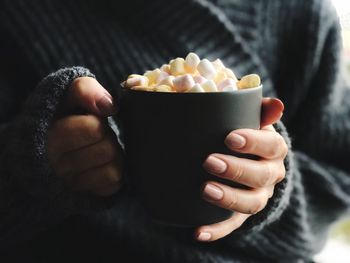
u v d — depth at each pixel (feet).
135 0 1.82
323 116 2.08
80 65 1.80
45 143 1.08
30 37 1.80
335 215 2.05
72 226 1.64
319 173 1.99
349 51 2.33
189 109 0.96
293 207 1.79
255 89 1.03
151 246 1.64
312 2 2.04
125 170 1.12
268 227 1.78
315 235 2.10
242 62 1.90
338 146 2.11
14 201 1.28
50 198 1.16
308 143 2.12
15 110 1.84
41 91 1.11
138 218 1.66
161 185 1.03
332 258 2.23
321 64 2.09
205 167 0.99
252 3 2.00
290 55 2.08
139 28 1.85
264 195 1.16
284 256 1.82
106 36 1.83
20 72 1.85
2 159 1.25
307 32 2.04
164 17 1.83
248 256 1.78
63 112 1.11
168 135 0.98
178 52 1.85
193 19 1.85
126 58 1.82
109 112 1.05
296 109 2.13
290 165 1.36
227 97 0.97
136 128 1.02
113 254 1.65
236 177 1.04
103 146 1.07
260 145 1.06
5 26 1.81
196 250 1.67
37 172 1.11
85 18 1.83
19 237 1.41
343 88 2.20
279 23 2.04
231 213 1.10
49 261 1.65
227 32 1.86
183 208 1.05
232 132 1.00
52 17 1.82
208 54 1.86
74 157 1.08
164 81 1.03
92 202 1.18
